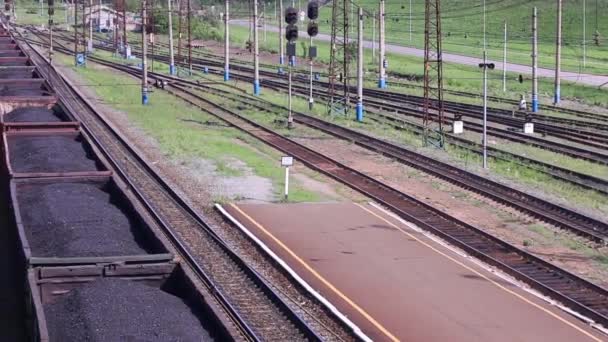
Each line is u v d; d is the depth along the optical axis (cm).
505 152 3800
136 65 8081
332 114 4959
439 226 2538
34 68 4684
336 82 7119
